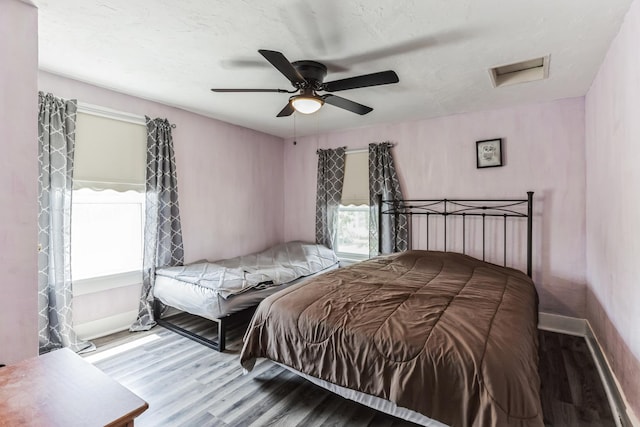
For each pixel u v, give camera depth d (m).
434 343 1.51
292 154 4.81
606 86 2.14
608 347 2.13
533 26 1.79
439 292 2.19
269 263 3.63
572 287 2.96
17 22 1.50
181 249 3.39
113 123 2.91
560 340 2.81
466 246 3.46
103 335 2.90
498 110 3.27
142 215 3.26
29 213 1.55
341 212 4.39
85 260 2.87
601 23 1.75
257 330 2.11
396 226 3.82
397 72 2.40
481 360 1.38
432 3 1.59
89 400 0.84
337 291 2.26
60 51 2.14
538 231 3.10
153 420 1.79
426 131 3.68
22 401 0.83
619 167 1.86
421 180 3.71
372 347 1.62
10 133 1.49
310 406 1.92
